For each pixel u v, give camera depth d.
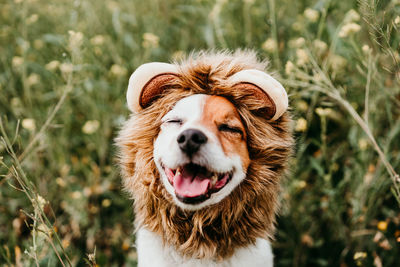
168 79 1.54
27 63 2.79
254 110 1.51
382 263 2.34
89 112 2.87
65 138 2.71
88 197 2.60
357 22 2.58
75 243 2.49
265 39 2.76
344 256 2.43
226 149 1.41
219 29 2.54
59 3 3.23
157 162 1.49
